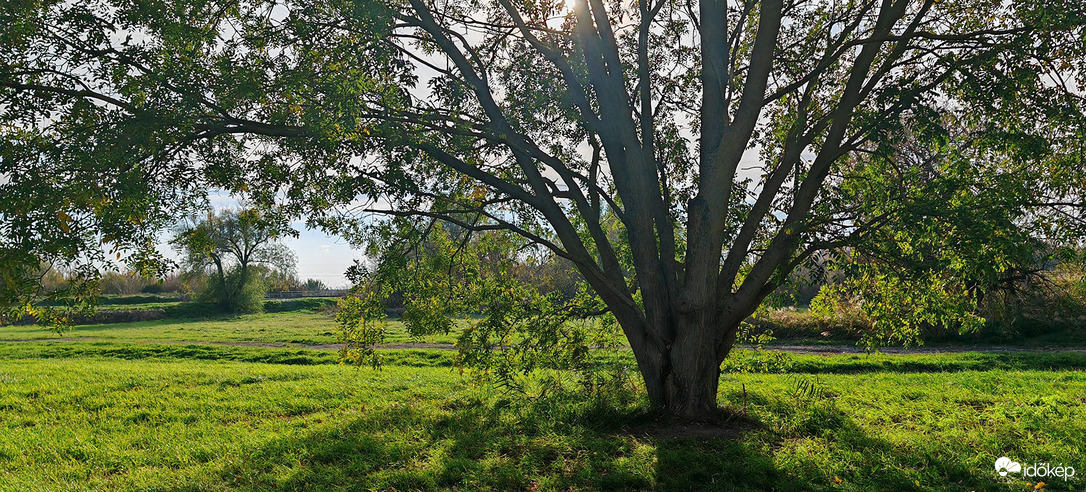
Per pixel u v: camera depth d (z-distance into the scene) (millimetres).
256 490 6215
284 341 26906
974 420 8523
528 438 7922
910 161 9680
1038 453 6812
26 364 16969
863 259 8844
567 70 8906
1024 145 7309
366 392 11484
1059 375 12898
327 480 6453
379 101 8094
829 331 23469
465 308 10180
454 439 7965
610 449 7332
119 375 13891
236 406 10398
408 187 8414
